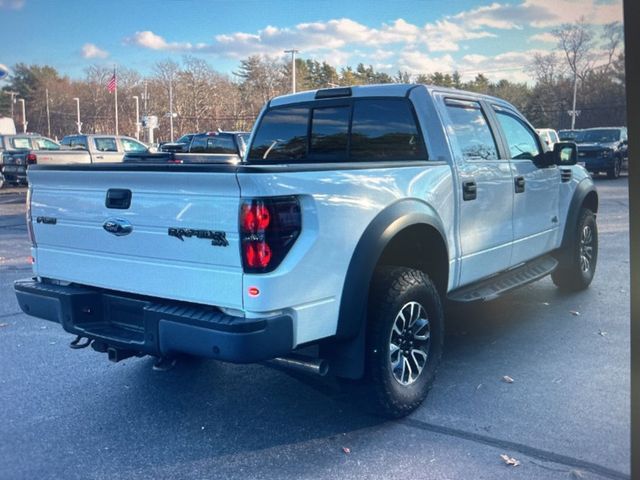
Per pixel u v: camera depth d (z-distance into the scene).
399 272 3.90
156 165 3.39
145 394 4.44
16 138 23.64
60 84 74.56
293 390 4.49
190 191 3.28
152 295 3.55
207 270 3.29
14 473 3.38
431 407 4.09
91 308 3.88
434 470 3.33
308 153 5.38
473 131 5.01
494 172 5.04
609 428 3.76
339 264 3.50
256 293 3.13
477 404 4.12
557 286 7.10
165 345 3.38
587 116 36.38
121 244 3.64
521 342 5.36
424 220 4.02
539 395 4.25
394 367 3.87
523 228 5.58
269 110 5.62
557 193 6.25
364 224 3.63
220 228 3.19
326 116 5.23
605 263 8.66
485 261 5.01
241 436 3.78
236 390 4.50
